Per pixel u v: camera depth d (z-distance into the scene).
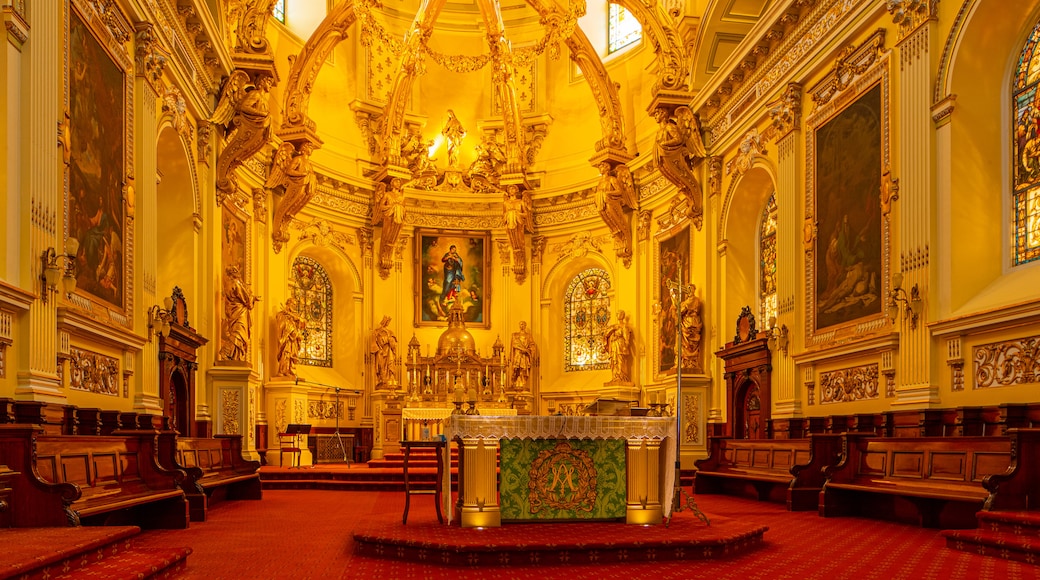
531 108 26.81
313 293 24.81
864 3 13.51
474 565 7.80
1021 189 11.46
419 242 26.05
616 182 23.25
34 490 7.62
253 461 15.41
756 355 17.30
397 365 25.16
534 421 9.38
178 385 16.33
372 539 8.45
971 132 11.61
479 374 24.77
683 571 7.55
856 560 7.99
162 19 14.69
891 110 12.84
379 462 21.06
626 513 9.61
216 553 8.62
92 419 10.91
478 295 26.44
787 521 11.23
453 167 26.50
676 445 9.51
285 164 21.53
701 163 20.27
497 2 23.30
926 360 11.73
